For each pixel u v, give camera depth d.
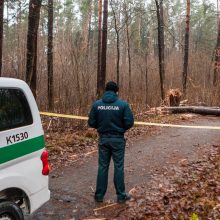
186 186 6.55
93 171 7.69
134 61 22.75
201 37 53.03
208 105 17.23
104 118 5.94
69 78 13.32
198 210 5.50
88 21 38.50
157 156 8.85
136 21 46.44
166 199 5.95
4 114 4.21
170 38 54.16
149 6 47.03
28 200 4.46
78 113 12.08
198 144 9.98
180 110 15.66
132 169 7.81
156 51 50.97
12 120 4.29
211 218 5.25
